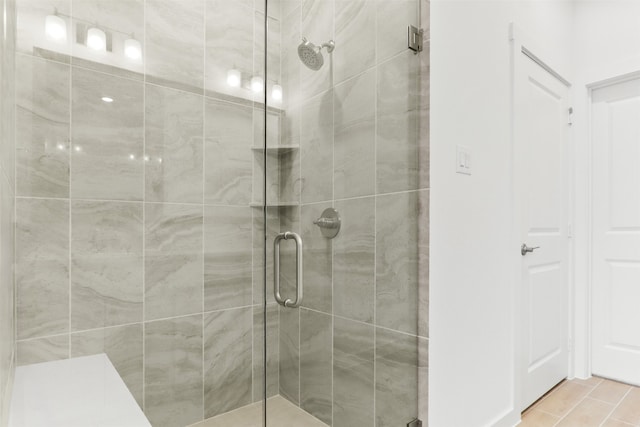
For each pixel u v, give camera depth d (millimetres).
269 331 1418
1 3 819
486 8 1824
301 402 1364
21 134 1352
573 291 2551
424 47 1553
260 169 1939
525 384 2062
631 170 2395
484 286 1757
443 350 1551
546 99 2340
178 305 1688
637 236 2359
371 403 1459
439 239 1547
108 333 1519
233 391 1790
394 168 1523
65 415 1005
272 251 1426
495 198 1842
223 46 1854
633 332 2363
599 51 2477
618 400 2152
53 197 1412
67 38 1452
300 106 1398
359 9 1475
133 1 1608
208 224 1778
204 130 1785
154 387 1604
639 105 2371
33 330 1367
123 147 1571
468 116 1701
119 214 1556
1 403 701
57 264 1416
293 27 1424
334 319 1408
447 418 1561
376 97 1493
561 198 2480
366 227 1468
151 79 1646
